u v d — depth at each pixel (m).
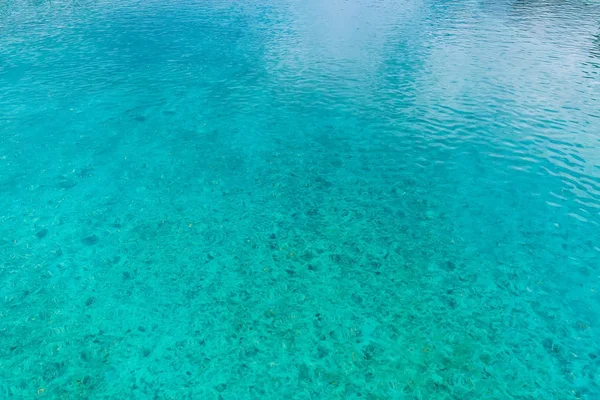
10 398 5.11
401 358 5.56
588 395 5.08
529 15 21.25
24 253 7.34
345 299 6.46
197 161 10.05
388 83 13.96
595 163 9.40
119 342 5.82
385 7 24.20
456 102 12.50
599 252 7.14
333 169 9.72
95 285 6.73
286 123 11.73
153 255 7.33
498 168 9.44
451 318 6.11
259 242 7.62
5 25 20.16
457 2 24.94
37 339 5.84
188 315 6.23
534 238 7.51
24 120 11.63
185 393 5.18
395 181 9.22
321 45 17.78
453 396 5.10
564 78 13.71
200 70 15.24
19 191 8.89
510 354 5.58
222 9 23.58
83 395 5.15
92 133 11.14
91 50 17.06
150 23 20.78
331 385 5.25
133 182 9.27
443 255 7.25
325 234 7.80
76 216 8.24
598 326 5.92
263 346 5.77
